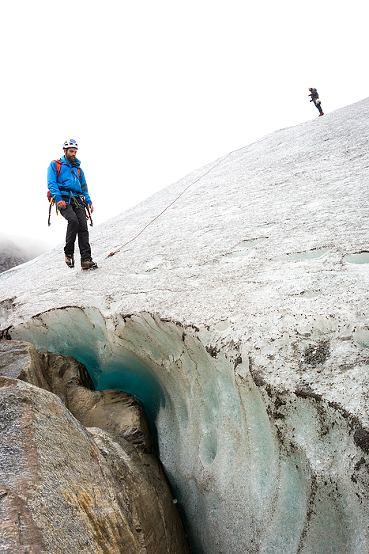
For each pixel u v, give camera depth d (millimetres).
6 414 1909
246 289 3105
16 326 4570
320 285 2693
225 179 8242
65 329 4438
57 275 6059
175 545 2598
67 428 2211
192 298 3316
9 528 1359
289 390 1996
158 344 3475
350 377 1885
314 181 5457
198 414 3041
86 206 5426
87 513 1789
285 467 2098
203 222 5758
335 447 1796
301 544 1892
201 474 2770
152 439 3439
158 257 4910
